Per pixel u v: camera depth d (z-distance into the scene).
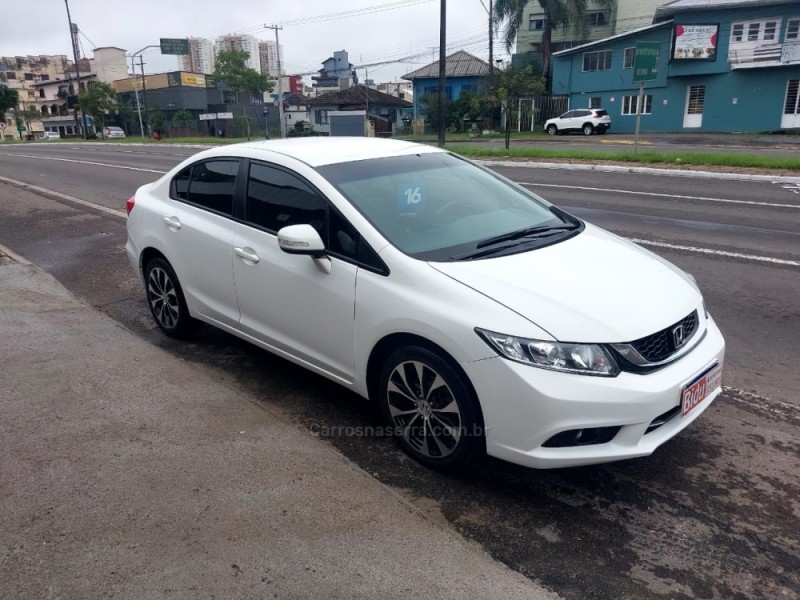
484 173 4.82
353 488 3.27
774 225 9.52
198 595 2.56
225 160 4.70
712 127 40.28
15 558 2.74
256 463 3.46
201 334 5.54
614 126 43.84
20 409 3.99
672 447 3.74
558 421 2.98
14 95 77.12
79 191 15.05
